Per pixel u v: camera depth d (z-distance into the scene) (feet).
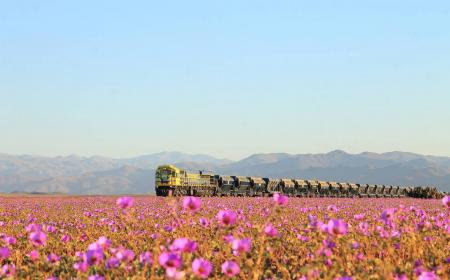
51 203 150.92
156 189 284.61
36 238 32.65
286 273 33.91
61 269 35.70
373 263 33.19
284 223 61.77
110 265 30.66
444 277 29.68
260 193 362.74
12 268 32.53
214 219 59.77
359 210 101.65
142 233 51.83
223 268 27.66
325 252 30.17
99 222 63.98
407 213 57.47
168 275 24.22
